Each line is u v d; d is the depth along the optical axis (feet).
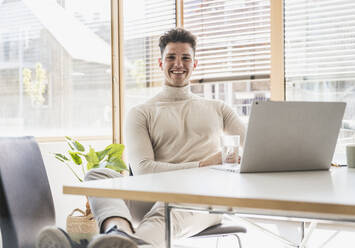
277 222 10.94
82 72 11.16
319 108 4.11
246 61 12.26
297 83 10.47
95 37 11.57
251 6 12.07
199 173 4.01
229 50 12.45
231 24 12.36
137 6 12.46
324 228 10.28
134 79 12.36
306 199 2.44
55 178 9.86
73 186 3.16
